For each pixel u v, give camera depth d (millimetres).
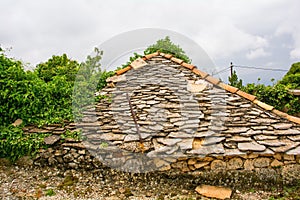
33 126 6309
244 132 5320
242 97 6539
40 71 8922
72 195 4832
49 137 5938
